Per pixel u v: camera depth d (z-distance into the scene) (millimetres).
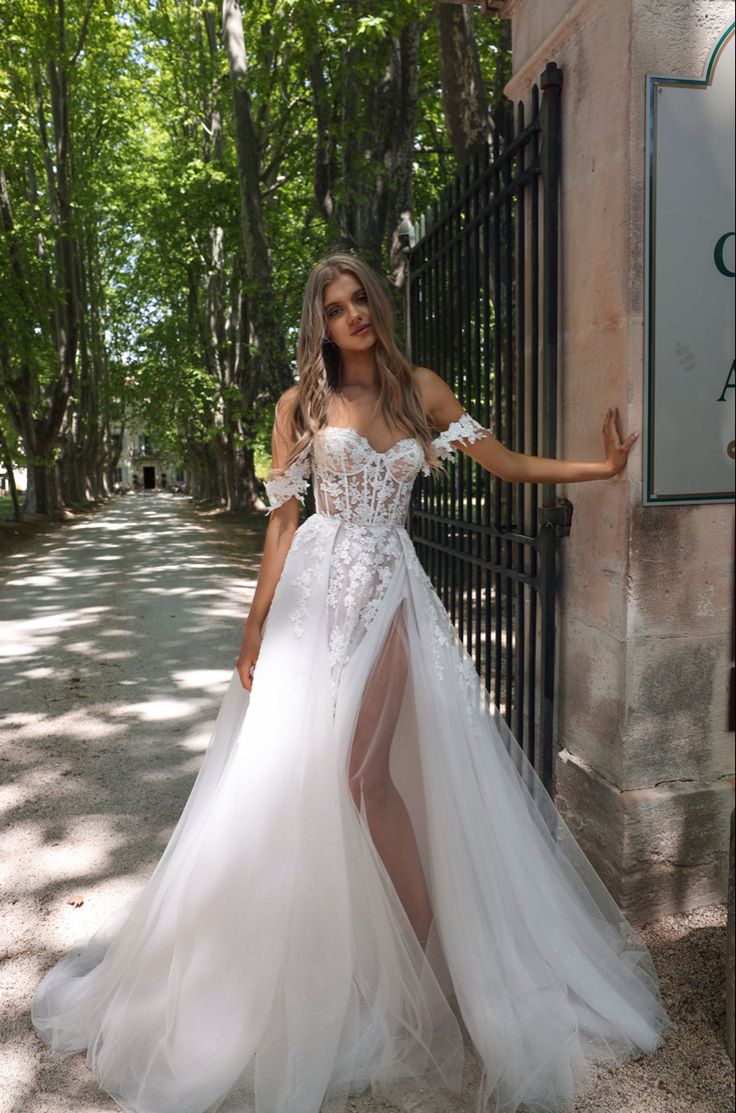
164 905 2230
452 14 7539
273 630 2352
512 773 2402
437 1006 2102
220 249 24250
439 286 4156
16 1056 2135
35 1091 2010
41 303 20766
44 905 2854
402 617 2371
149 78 24203
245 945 2059
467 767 2266
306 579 2363
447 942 2125
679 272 2473
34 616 8617
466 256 3662
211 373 26641
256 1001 2029
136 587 10672
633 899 2641
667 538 2570
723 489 2578
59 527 23609
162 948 2184
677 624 2605
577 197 2777
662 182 2436
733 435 2570
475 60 7789
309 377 2385
